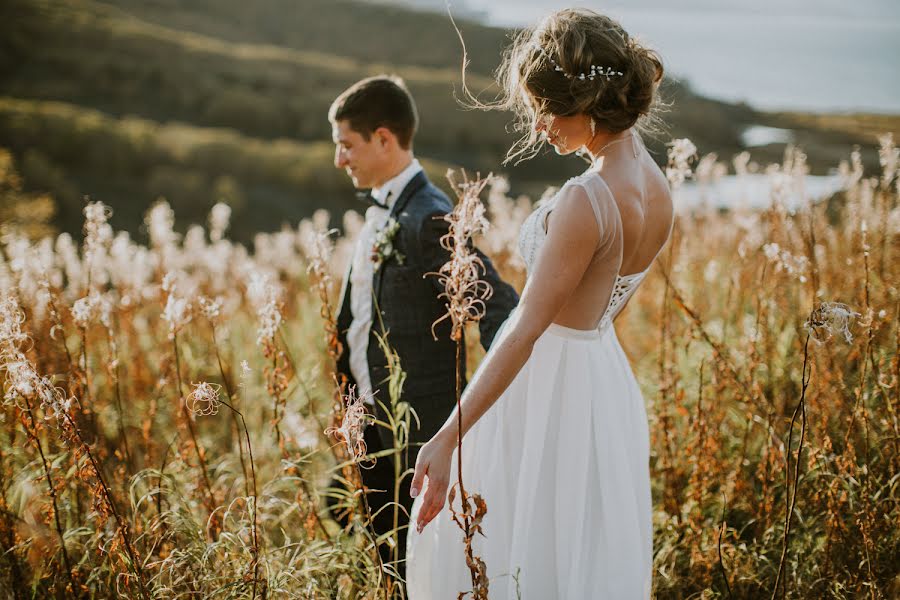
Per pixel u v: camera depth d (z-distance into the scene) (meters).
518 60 1.85
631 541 1.84
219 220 4.62
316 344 4.29
